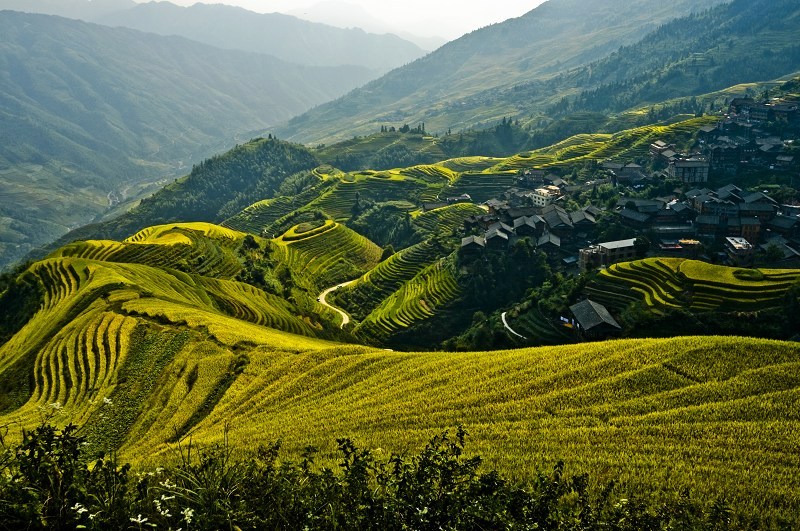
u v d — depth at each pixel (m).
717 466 37.34
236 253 185.38
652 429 43.59
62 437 19.36
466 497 21.17
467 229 189.25
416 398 56.84
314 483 21.06
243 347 82.44
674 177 188.75
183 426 61.78
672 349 57.56
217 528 18.20
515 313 122.25
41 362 86.25
